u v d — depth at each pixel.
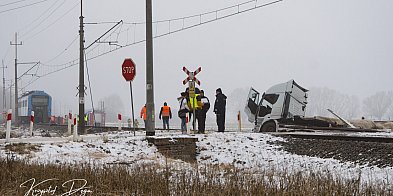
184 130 32.34
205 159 23.34
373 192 12.32
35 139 24.89
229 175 15.05
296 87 37.78
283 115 37.38
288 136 26.67
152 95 26.61
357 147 21.75
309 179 13.10
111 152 21.00
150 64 26.78
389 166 18.92
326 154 22.20
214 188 12.01
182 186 12.23
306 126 36.47
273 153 23.38
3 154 17.50
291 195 11.39
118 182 12.77
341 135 25.50
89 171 13.88
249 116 40.03
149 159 20.33
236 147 24.56
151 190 12.14
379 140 22.70
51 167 14.38
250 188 11.84
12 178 13.17
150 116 26.34
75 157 18.86
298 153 23.23
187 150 23.86
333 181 12.91
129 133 36.84
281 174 15.56
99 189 12.30
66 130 53.34
